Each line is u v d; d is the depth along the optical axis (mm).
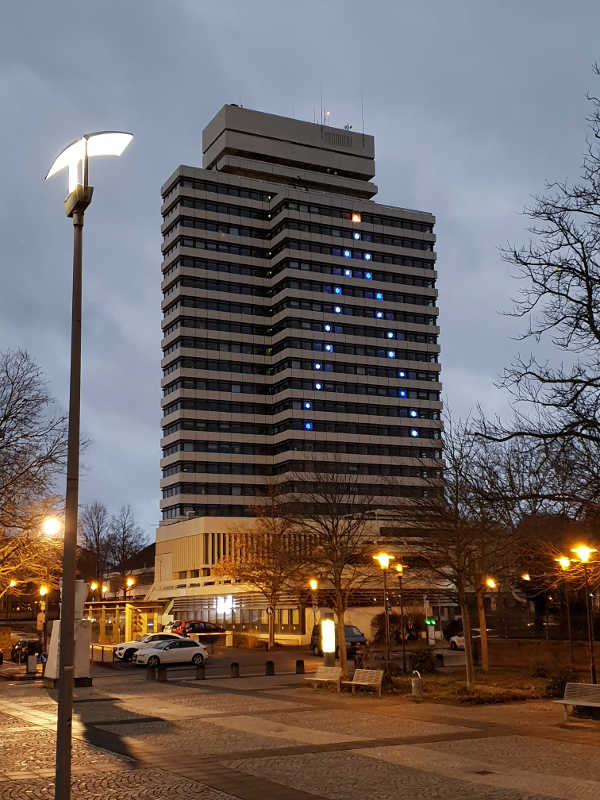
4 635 61625
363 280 137375
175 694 29188
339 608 37750
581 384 21562
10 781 13703
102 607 64875
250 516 125312
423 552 36094
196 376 127938
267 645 59031
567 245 22312
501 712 22562
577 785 12891
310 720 21453
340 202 138750
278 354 131750
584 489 22219
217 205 134375
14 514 42094
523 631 46031
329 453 125812
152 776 13938
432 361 139875
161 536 121250
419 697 25438
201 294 130500
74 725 20906
